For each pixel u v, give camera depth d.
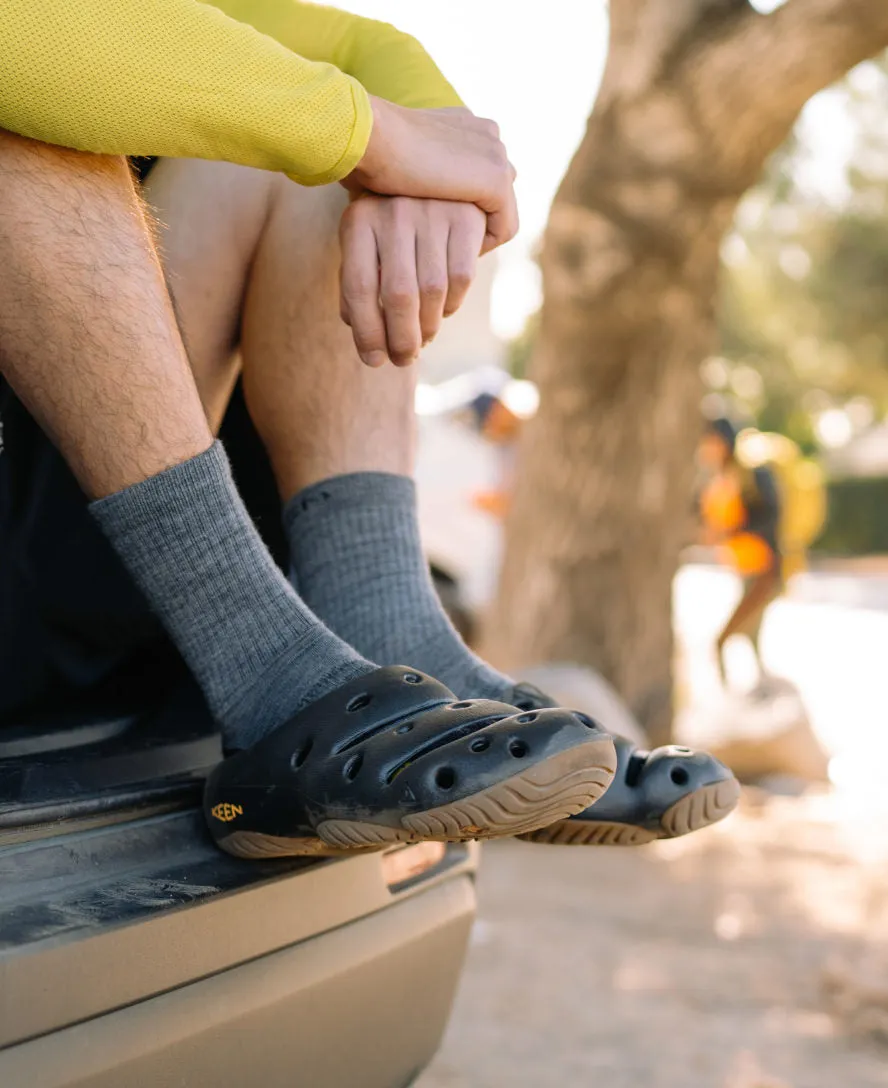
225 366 1.38
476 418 5.88
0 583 1.33
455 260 1.16
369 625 1.23
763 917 3.21
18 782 1.04
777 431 26.41
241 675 1.09
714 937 3.02
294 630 1.09
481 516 5.68
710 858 3.81
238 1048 1.01
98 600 1.37
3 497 1.34
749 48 4.25
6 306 1.00
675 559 5.13
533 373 5.09
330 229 1.29
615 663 5.00
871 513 24.31
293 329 1.29
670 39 4.40
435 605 1.27
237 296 1.35
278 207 1.31
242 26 1.01
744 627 6.21
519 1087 2.11
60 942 0.86
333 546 1.26
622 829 1.19
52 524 1.36
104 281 1.00
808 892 3.47
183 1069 0.96
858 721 6.91
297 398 1.28
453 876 1.33
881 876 3.67
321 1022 1.10
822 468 26.14
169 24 0.97
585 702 4.22
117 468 1.05
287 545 1.43
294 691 1.07
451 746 0.94
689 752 1.21
